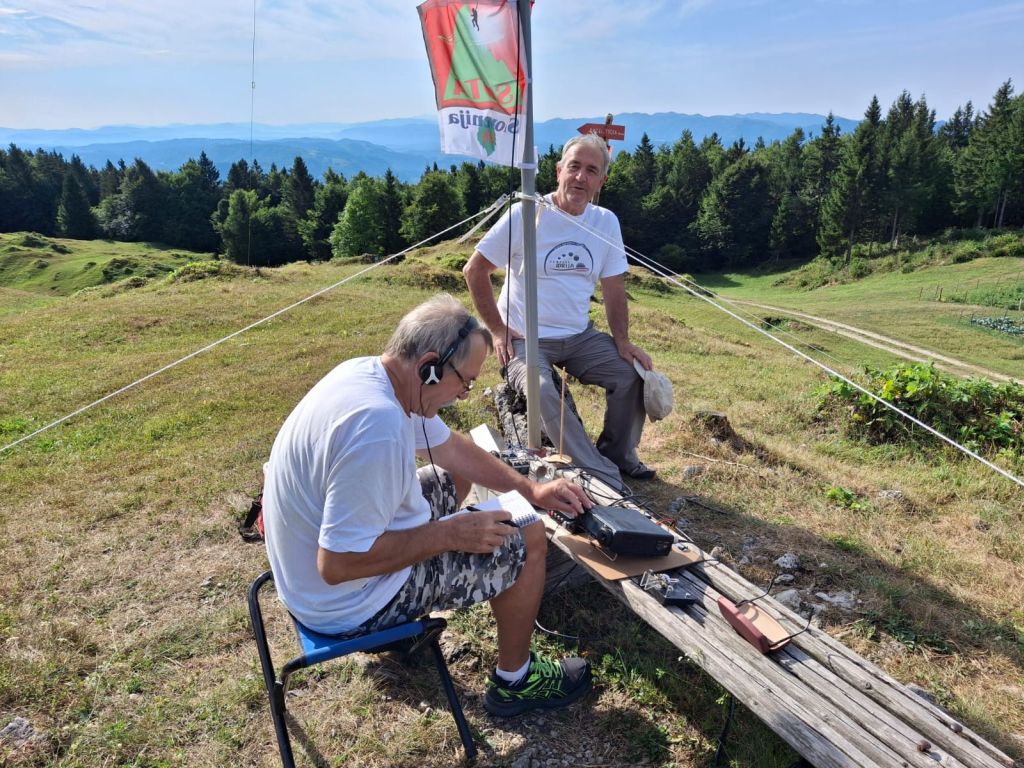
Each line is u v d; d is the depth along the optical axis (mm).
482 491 3324
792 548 3518
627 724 2330
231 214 79812
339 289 18156
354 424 1771
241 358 9414
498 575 2127
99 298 16734
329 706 2408
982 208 64312
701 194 81938
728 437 5094
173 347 10477
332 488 1779
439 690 2490
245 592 3117
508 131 2852
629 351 3811
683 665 2580
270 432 5820
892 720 1794
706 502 4043
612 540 2432
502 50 2693
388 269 22484
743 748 2180
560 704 2381
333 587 1971
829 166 76938
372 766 2166
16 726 2273
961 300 43094
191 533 3695
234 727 2309
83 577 3252
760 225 76500
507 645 2275
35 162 108562
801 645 2096
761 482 4355
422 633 2018
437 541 1950
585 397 6875
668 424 5445
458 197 67938
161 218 95312
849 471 4770
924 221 69000
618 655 2625
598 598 3023
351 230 67062
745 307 33625
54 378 8242
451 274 22156
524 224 3053
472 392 6914
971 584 3227
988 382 5684
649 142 88750
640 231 78250
